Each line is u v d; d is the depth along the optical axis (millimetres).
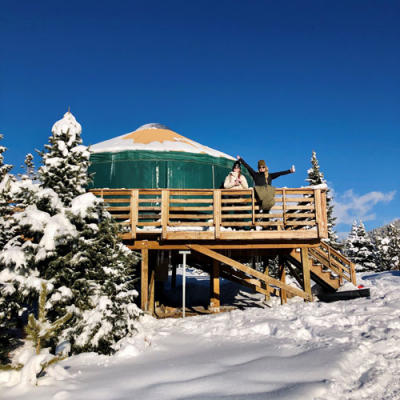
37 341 4547
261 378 3883
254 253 11531
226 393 3510
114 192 9820
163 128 16031
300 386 3516
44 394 3715
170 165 13039
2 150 11305
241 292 14664
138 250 10328
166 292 15906
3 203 7789
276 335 5973
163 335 6766
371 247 34312
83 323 6641
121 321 6836
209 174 13531
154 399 3465
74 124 9047
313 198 9844
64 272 6930
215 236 9625
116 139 15164
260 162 9930
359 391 3566
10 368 4145
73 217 7289
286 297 11828
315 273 10930
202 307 12273
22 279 6438
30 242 6754
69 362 5344
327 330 5805
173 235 9664
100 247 7488
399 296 8016
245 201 9828
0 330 7137
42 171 8336
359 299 8328
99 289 7145
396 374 4051
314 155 28828
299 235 9688
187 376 4172
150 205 12164
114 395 3646
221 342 5930
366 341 5047
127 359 5262
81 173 8586
